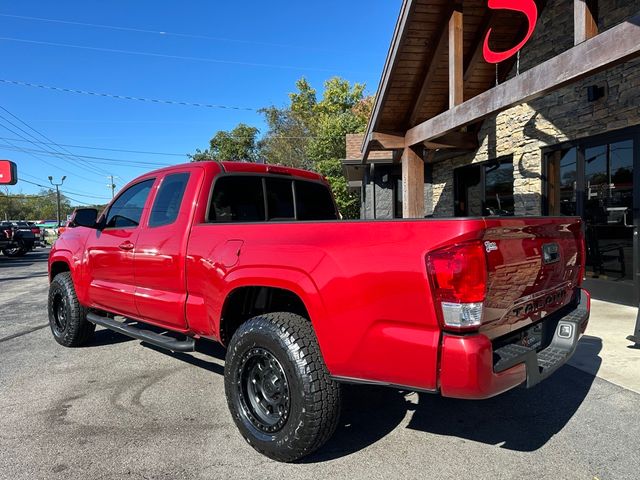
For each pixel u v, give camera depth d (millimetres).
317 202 5172
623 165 6965
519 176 9156
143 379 4531
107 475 2840
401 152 11750
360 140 17125
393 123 9539
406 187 9453
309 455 3064
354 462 2973
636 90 6625
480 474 2807
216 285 3428
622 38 4645
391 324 2516
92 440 3285
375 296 2547
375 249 2574
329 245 2771
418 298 2412
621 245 7066
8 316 7812
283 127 41812
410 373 2467
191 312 3729
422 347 2402
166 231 4008
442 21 7895
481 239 2391
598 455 2988
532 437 3254
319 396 2783
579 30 5266
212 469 2906
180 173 4164
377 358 2564
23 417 3676
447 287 2330
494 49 8984
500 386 2439
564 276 3416
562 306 3482
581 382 4176
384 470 2869
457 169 11969
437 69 8742
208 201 3928
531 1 6996
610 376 4281
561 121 8008
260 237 3219
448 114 7668
